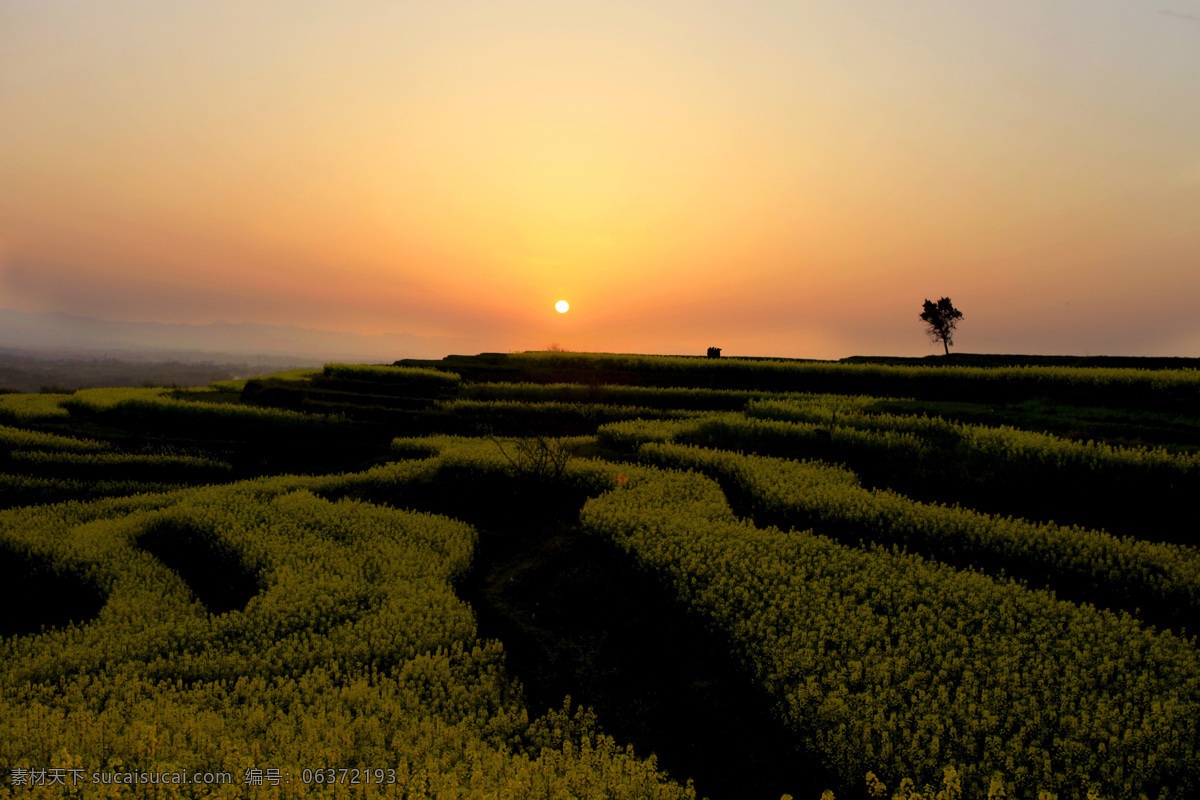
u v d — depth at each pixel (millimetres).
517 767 7133
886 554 12438
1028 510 15445
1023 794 6434
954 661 8328
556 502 17297
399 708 8367
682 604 10781
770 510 15641
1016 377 30344
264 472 23938
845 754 7176
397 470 20547
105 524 16125
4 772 6355
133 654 10102
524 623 11305
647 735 8438
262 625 10930
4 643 10914
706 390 33031
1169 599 10547
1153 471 15484
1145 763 6594
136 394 36531
